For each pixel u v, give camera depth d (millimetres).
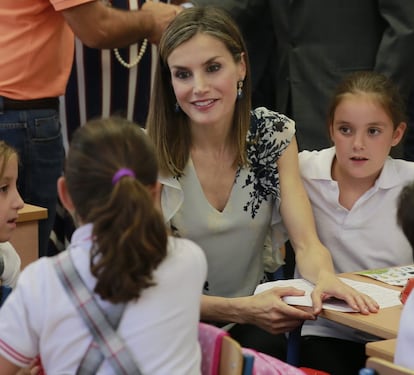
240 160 3146
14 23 3686
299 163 3416
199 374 2055
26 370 2189
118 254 1896
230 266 3219
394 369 1818
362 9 4422
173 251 2035
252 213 3189
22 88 3717
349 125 3225
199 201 3133
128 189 1926
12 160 3012
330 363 3049
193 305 2041
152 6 4180
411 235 2125
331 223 3350
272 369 2377
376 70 4387
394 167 3312
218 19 2979
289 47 4547
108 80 4391
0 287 2756
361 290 2871
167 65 3020
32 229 3549
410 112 4590
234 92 3025
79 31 3863
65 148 4438
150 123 3096
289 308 2732
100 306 1932
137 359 1928
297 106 4559
